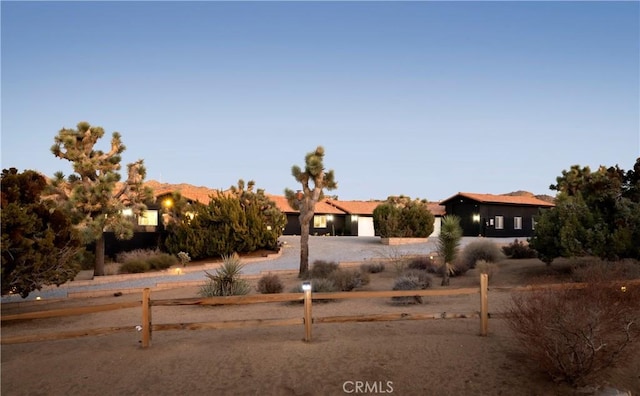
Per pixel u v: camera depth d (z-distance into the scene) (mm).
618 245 15547
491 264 18844
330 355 7746
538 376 6867
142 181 23172
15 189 12727
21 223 11930
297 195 21406
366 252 30484
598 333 6590
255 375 7062
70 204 19531
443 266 17297
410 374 7004
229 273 15000
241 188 34562
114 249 29312
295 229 48906
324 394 6484
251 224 30188
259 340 8945
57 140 21109
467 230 43312
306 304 8586
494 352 7797
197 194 41156
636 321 7848
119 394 6625
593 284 8250
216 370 7285
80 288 18969
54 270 13008
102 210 20750
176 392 6609
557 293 7586
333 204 52344
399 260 22641
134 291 18141
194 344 8797
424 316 8609
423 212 38156
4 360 8477
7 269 11883
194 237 28094
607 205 17188
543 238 17875
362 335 9148
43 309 14766
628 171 17609
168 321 11703
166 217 29438
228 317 12078
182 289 18781
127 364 7676
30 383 7105
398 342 8398
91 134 21531
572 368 6523
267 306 13688
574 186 35500
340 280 16250
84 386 6910
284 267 24812
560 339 6633
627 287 9016
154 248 30203
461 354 7734
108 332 8297
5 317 8141
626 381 6766
